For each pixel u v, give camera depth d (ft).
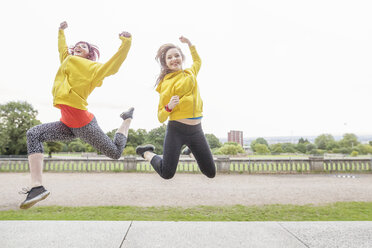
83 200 20.93
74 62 6.22
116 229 9.82
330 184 30.55
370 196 22.98
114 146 6.63
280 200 21.11
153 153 7.70
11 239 8.59
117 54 5.94
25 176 37.99
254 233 9.39
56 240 8.54
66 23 7.34
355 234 9.16
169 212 16.66
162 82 7.39
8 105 86.28
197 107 7.00
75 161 44.55
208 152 7.04
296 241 8.47
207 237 8.93
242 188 27.53
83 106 6.06
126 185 29.53
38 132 6.03
